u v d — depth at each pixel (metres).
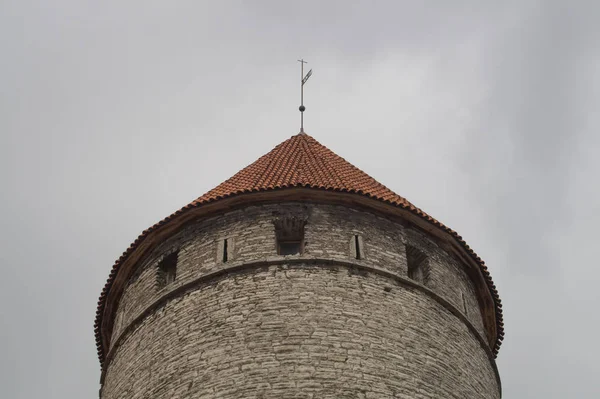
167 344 23.59
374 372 22.16
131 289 26.62
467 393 23.67
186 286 24.38
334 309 23.12
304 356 22.11
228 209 25.64
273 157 28.72
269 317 22.94
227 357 22.41
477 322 26.42
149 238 26.34
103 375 26.58
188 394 22.14
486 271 27.27
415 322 23.83
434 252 26.20
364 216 25.52
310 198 25.41
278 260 23.98
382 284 24.09
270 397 21.42
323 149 29.80
